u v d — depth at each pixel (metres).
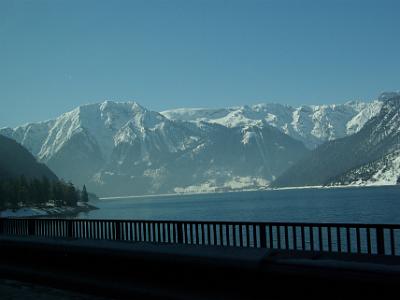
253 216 129.38
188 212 182.12
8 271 17.55
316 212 130.00
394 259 11.00
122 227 19.41
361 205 151.38
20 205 183.38
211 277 12.75
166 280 13.68
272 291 11.62
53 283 15.59
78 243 16.17
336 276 10.30
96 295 13.84
